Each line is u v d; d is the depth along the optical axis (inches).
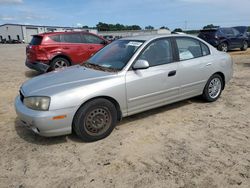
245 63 426.3
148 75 164.1
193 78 192.5
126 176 115.8
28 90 147.8
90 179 114.6
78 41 361.4
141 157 131.5
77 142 149.5
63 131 139.4
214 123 172.9
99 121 148.6
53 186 110.6
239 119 179.2
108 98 151.6
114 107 153.5
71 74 161.8
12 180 115.6
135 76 158.9
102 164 126.1
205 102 216.1
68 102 136.2
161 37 178.7
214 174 115.4
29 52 348.8
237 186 107.0
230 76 226.5
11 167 126.0
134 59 161.6
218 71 211.2
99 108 147.2
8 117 193.5
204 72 199.9
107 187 108.7
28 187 110.6
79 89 140.1
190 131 161.2
